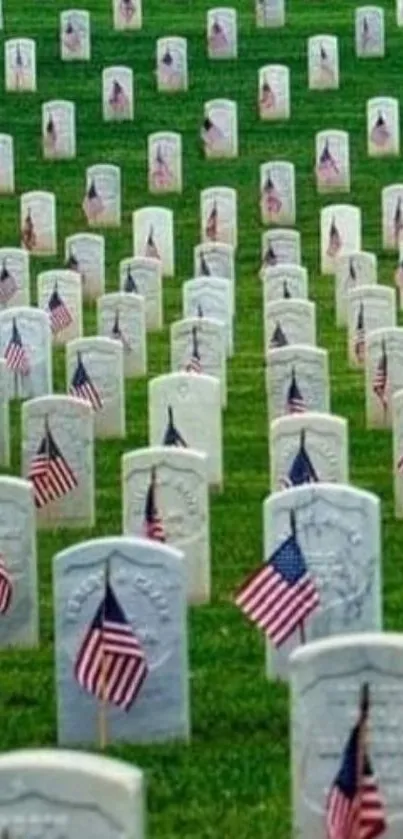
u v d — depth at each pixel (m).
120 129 72.12
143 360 49.03
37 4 85.38
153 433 40.44
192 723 29.33
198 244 59.94
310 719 25.69
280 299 50.81
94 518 38.31
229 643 32.09
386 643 25.64
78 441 38.03
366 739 25.45
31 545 32.28
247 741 28.80
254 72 76.75
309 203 65.44
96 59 78.44
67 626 28.84
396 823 25.84
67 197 66.44
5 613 32.31
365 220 63.84
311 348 43.22
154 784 27.42
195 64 77.62
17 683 30.69
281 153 69.75
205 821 26.45
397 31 81.19
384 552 36.28
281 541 30.78
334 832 25.05
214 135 69.12
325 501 30.66
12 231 63.50
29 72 75.50
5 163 67.06
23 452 38.44
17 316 46.97
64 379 48.22
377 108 69.19
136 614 28.77
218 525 37.81
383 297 49.41
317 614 30.75
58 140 69.75
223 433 43.59
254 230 63.00
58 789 22.78
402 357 44.12
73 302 51.78
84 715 28.97
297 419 36.72
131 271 53.47
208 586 34.22
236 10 84.00
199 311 50.81
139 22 81.38
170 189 66.50
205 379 40.16
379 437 43.62
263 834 26.09
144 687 28.89
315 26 81.56
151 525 34.28
